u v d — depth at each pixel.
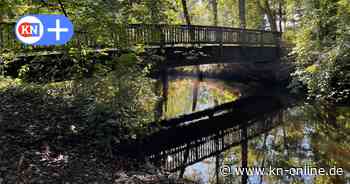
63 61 8.35
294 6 15.71
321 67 12.47
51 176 4.74
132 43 7.79
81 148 6.34
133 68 7.12
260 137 9.98
